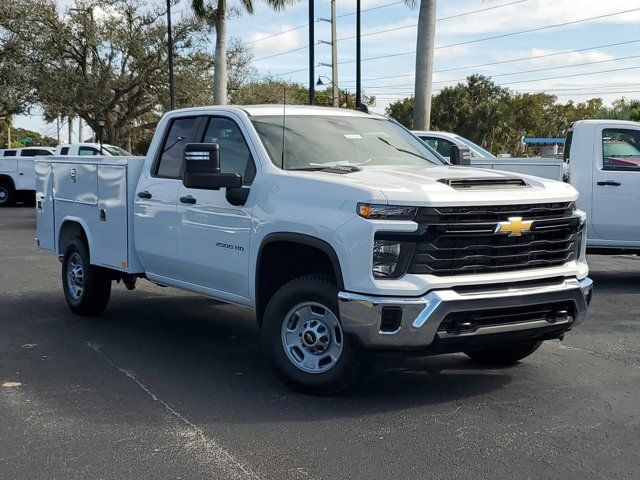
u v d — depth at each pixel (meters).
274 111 6.33
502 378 5.84
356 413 4.99
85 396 5.40
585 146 9.92
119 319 8.09
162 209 6.64
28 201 28.12
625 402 5.27
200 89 38.75
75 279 8.20
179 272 6.59
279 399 5.30
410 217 4.73
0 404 5.21
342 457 4.25
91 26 36.84
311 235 5.08
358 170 5.50
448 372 5.99
